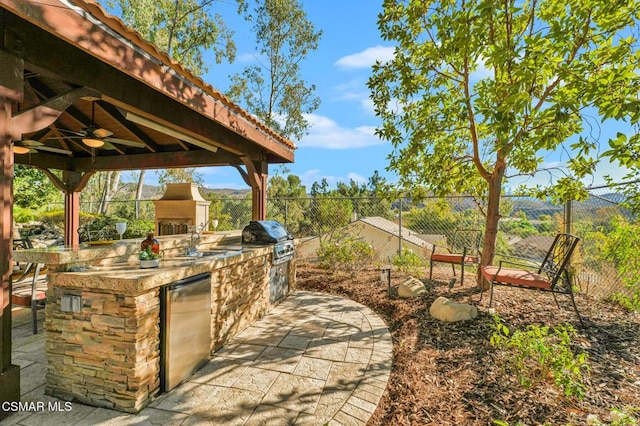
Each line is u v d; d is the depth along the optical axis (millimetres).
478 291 4711
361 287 5586
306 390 2523
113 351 2242
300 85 14656
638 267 3943
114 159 6938
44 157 6664
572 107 2457
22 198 10406
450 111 4289
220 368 2879
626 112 2182
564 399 2199
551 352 2340
